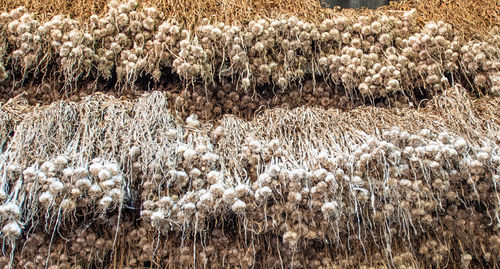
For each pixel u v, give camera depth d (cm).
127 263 106
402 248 112
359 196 99
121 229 107
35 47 114
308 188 98
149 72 118
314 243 112
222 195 95
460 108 117
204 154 103
